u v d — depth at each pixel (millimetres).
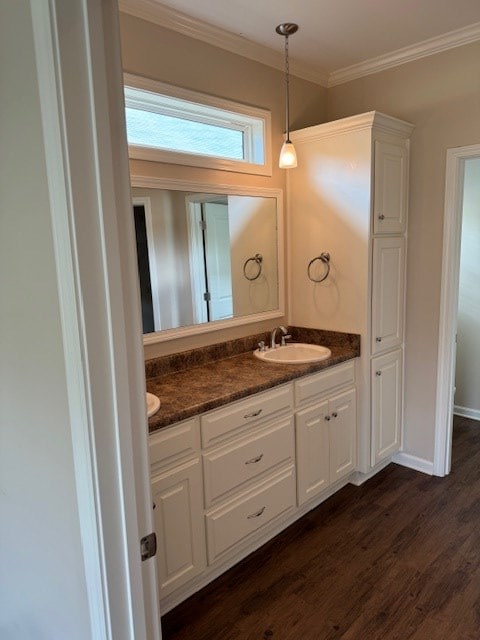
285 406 2387
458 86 2631
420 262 2934
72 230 751
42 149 796
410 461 3188
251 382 2260
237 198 2730
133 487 893
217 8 2236
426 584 2094
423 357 3014
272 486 2359
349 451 2854
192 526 2002
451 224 2762
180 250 2488
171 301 2477
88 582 931
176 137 2443
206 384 2250
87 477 852
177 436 1899
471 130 2619
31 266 913
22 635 1335
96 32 729
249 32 2500
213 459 2053
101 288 791
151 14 2205
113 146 782
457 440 3564
